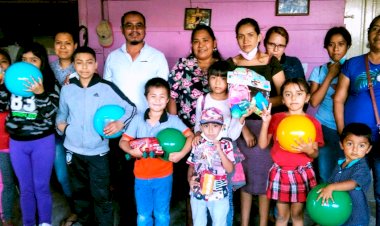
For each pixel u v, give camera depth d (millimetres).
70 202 3229
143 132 2623
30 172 2793
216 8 4285
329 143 3088
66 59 3107
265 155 2674
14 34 4781
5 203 2900
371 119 2457
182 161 3064
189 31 4355
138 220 2623
